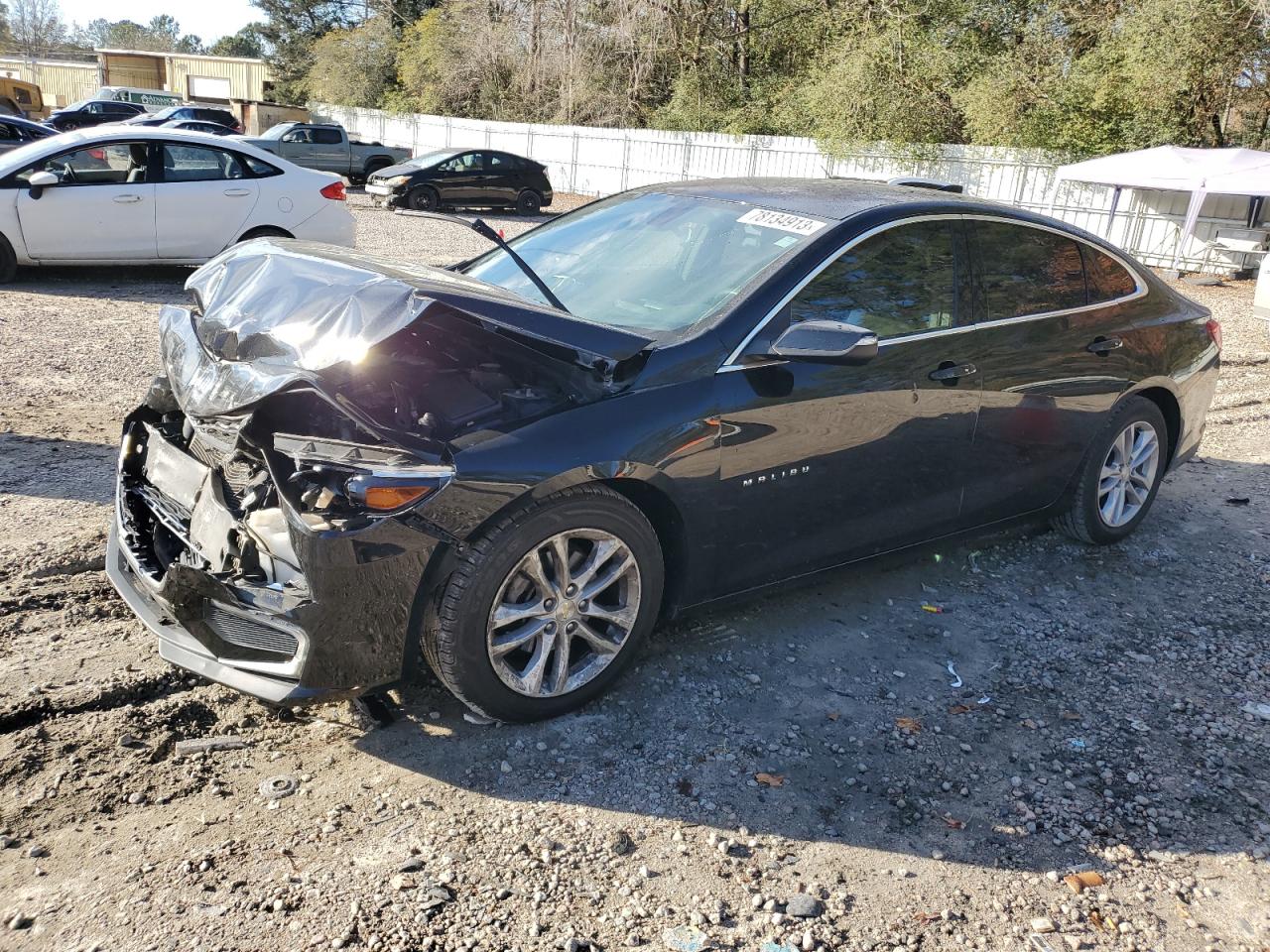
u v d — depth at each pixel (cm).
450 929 246
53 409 628
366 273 322
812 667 379
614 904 258
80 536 437
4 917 241
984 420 419
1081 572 482
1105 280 478
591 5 3027
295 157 2502
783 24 2838
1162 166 1662
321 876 261
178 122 2625
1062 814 306
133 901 248
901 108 2266
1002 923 263
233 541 305
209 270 372
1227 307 1402
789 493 364
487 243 1622
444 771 305
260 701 321
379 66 4072
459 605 296
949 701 364
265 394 283
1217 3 1803
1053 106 2045
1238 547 524
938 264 407
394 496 279
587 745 322
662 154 2730
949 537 436
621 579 336
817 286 367
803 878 273
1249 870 288
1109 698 373
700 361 337
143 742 310
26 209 977
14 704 318
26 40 8706
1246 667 401
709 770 314
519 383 325
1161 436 511
